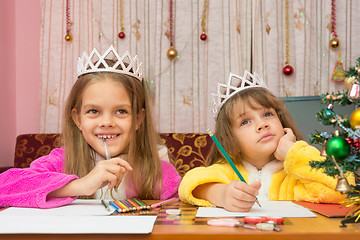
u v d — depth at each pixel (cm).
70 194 85
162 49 246
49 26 255
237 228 56
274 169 107
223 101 110
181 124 245
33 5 261
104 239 53
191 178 85
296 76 235
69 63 254
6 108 249
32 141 189
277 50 238
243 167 109
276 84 237
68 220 62
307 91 234
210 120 240
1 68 246
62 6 255
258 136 102
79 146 111
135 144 110
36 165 109
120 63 107
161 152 127
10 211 75
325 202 85
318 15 238
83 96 103
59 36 255
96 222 60
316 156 89
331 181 83
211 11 244
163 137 175
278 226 58
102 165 86
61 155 116
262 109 104
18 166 187
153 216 65
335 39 230
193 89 246
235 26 239
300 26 235
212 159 115
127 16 250
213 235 53
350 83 63
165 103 245
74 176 86
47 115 254
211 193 82
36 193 81
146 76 248
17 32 259
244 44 242
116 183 87
